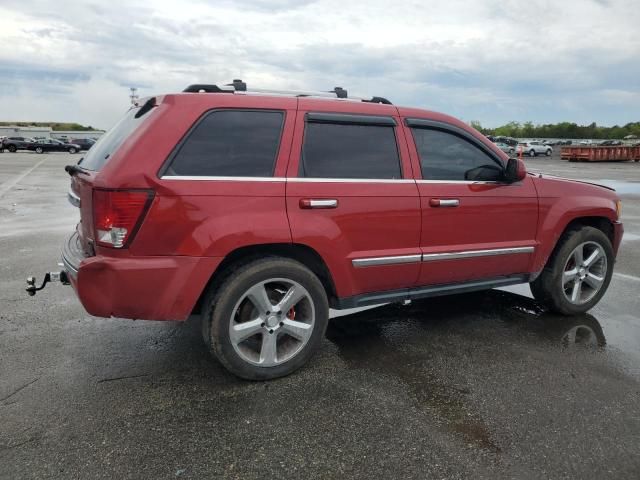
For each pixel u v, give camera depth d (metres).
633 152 40.62
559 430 2.78
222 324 3.10
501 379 3.37
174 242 2.92
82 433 2.69
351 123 3.49
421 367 3.55
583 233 4.50
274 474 2.40
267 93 3.58
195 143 3.01
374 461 2.50
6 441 2.61
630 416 2.93
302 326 3.38
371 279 3.60
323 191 3.29
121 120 3.60
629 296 5.29
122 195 2.79
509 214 4.08
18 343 3.86
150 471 2.40
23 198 13.31
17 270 5.95
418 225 3.67
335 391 3.19
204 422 2.82
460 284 4.06
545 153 49.03
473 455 2.55
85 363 3.54
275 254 3.34
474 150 4.00
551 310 4.69
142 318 2.97
